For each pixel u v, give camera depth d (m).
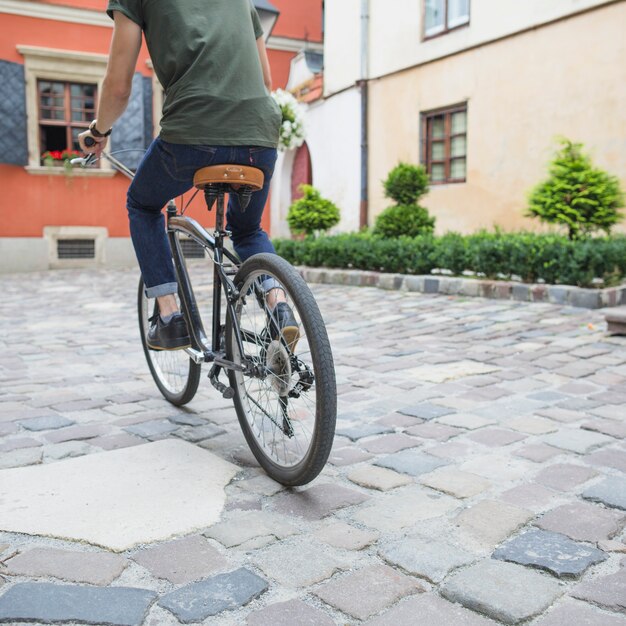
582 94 9.30
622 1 8.75
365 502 2.30
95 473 2.55
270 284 2.47
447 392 3.72
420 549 1.96
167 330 2.93
